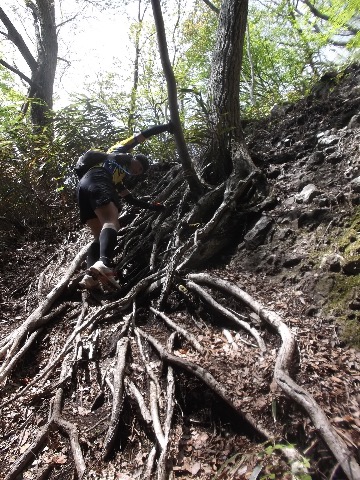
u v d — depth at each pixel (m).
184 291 3.64
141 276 4.09
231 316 3.26
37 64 9.80
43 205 5.60
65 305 3.89
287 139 5.03
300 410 2.30
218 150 4.90
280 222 3.98
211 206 4.45
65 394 2.94
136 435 2.55
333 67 5.46
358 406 2.32
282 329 2.88
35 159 5.70
